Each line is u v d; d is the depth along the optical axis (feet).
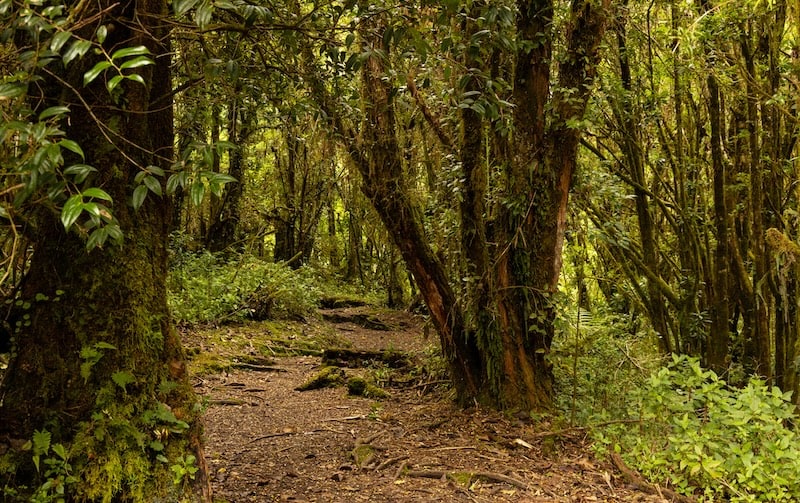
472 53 10.42
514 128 18.97
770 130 24.22
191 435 10.41
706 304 26.71
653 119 26.23
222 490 13.26
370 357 30.19
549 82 20.15
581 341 21.54
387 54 11.19
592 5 18.62
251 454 16.08
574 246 21.83
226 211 50.72
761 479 13.46
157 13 9.73
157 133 10.43
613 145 30.86
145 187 6.57
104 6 8.93
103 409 9.25
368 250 83.10
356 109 17.38
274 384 25.68
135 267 9.77
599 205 24.62
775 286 23.61
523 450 16.57
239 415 20.21
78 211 5.26
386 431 18.31
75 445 9.01
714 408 15.14
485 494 13.65
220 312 34.91
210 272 39.86
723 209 24.40
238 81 14.02
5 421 9.13
